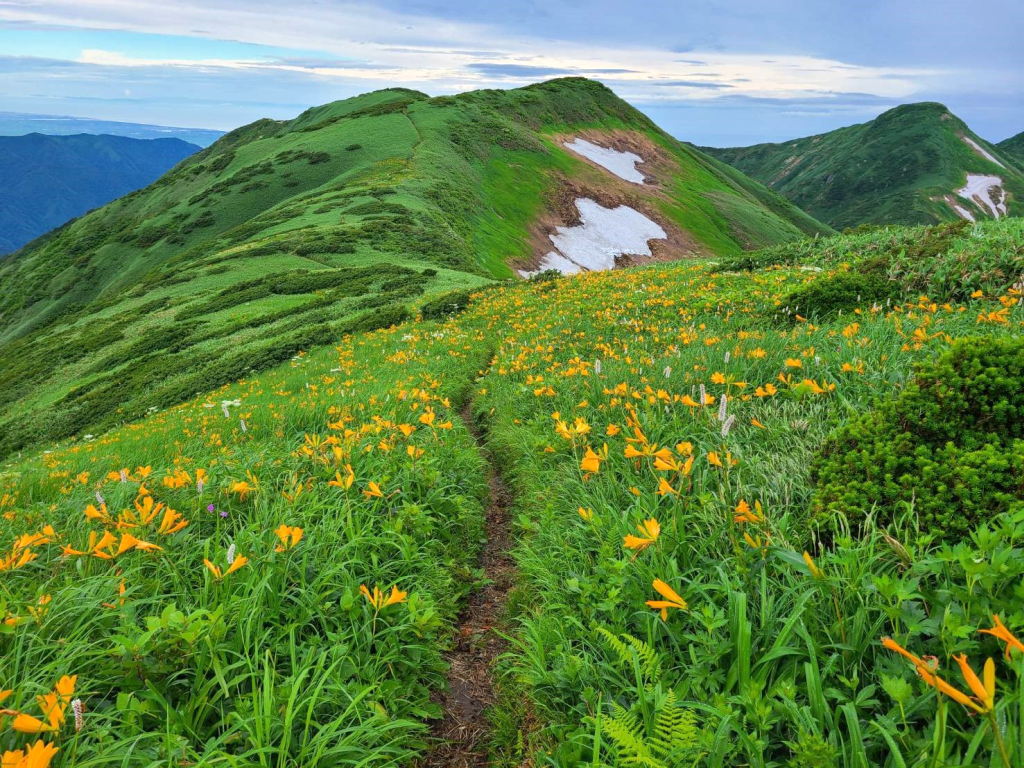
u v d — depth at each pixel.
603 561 3.38
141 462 8.06
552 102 125.56
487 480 7.04
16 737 2.12
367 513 4.58
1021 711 1.52
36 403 37.53
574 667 2.84
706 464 4.02
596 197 97.19
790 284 13.39
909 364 4.96
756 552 2.79
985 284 8.73
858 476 3.12
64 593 2.92
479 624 4.19
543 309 17.73
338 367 15.88
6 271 119.69
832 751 1.72
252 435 8.57
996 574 1.93
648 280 19.58
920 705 1.85
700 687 2.32
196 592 3.27
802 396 4.75
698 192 118.88
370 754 2.55
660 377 6.41
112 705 2.46
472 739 3.12
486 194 83.62
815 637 2.35
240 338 33.75
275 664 2.82
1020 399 3.01
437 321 22.30
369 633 3.24
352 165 85.12
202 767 2.17
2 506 5.77
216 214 82.75
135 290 56.75
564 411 7.15
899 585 2.07
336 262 48.50
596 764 2.06
